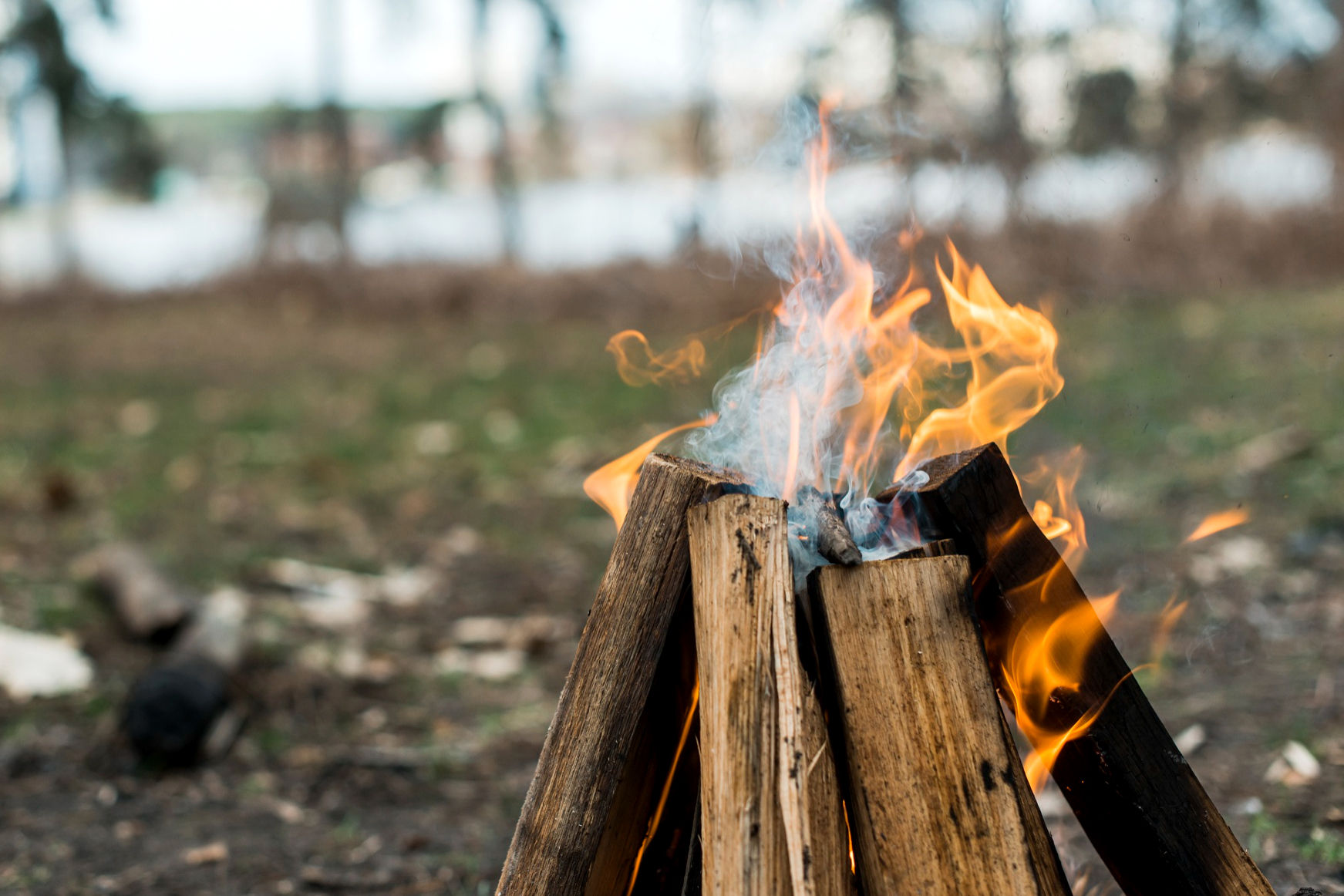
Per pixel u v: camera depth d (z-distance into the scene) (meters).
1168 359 8.16
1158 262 10.28
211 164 20.05
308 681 3.94
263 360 11.33
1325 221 10.67
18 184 18.55
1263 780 2.87
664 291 12.09
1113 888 2.27
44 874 2.67
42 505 6.38
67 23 15.68
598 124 17.16
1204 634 3.97
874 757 1.47
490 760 3.38
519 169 16.78
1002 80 8.48
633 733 1.58
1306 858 2.41
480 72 15.45
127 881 2.63
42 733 3.54
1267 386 7.24
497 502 6.38
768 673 1.46
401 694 3.93
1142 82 9.28
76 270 15.55
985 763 1.46
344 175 15.67
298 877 2.65
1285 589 4.29
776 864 1.40
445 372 10.32
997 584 1.58
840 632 1.52
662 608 1.59
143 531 5.93
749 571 1.52
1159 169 10.52
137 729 3.30
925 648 1.51
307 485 6.80
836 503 1.70
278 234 15.34
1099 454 5.91
